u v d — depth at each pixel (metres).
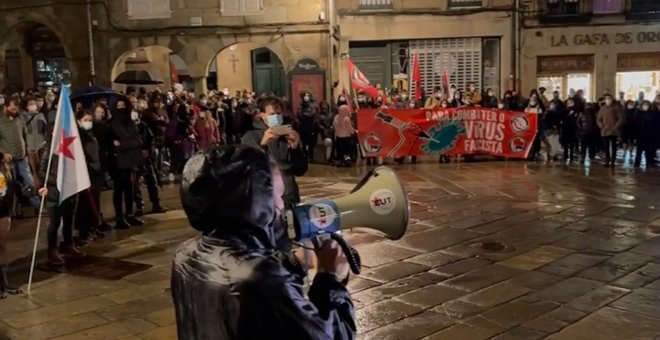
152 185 9.93
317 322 1.61
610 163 14.83
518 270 6.71
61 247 7.55
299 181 13.12
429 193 11.20
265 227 1.75
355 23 21.41
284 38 18.75
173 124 13.71
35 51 20.78
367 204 2.03
